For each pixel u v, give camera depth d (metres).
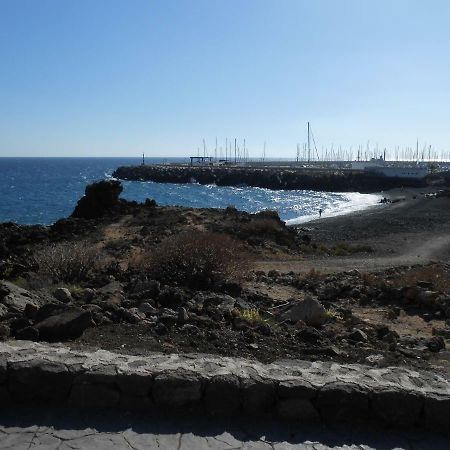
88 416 5.11
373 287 12.79
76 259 12.80
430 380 5.64
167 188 98.44
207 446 4.72
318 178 96.88
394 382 5.45
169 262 11.84
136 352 6.31
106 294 9.28
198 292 10.51
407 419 5.19
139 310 8.27
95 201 32.38
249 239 25.75
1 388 5.25
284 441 4.87
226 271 12.13
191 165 138.25
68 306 7.19
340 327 8.83
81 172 175.75
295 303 9.63
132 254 18.30
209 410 5.22
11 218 51.97
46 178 133.12
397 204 62.09
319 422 5.21
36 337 6.53
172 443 4.74
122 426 4.96
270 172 105.69
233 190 94.81
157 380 5.24
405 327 9.63
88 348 6.31
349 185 93.69
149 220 28.94
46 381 5.26
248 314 8.65
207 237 13.55
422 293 11.27
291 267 20.47
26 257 17.84
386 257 25.94
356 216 50.22
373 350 7.23
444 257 26.72
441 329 9.23
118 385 5.25
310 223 45.53
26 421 4.99
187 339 6.99
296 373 5.55
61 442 4.66
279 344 7.16
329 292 12.41
